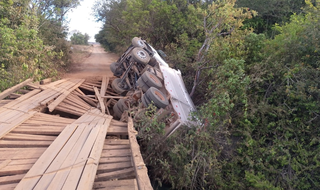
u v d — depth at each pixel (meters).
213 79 8.54
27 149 4.23
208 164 5.73
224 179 6.09
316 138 5.90
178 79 8.62
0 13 10.80
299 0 12.52
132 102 7.66
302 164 5.81
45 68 10.58
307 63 6.82
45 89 8.09
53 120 5.84
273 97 6.97
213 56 8.61
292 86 6.55
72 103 7.55
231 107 6.12
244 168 6.18
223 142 6.30
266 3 12.80
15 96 7.45
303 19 8.41
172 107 6.68
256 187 5.50
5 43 8.55
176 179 5.95
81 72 16.34
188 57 11.61
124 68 10.24
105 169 3.90
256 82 7.20
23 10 11.70
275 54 7.38
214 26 9.61
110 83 11.64
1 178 3.34
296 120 6.30
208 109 6.23
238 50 7.84
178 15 14.01
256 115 6.82
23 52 9.01
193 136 5.98
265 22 13.35
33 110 6.20
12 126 4.95
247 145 6.12
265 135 6.53
